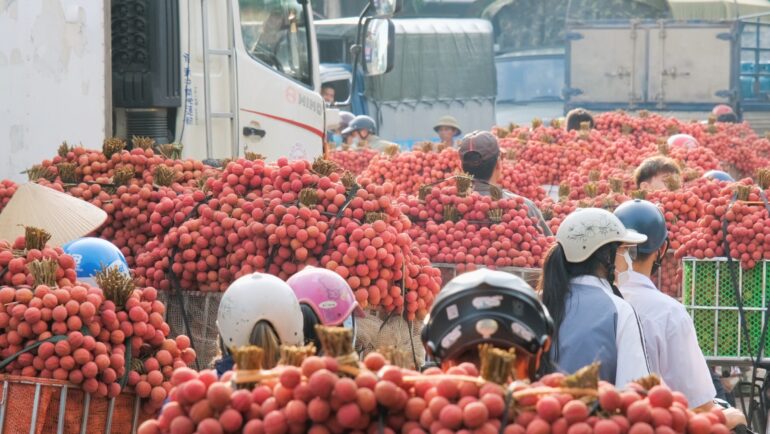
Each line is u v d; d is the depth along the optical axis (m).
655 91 44.31
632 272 10.76
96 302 9.37
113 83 18.58
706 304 14.16
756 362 13.96
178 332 13.01
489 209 15.62
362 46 22.64
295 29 21.62
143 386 9.49
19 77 16.16
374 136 32.94
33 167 14.88
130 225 14.06
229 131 19.44
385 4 22.23
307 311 8.98
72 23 16.77
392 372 5.67
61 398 9.12
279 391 5.78
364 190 12.80
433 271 13.00
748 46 48.94
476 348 6.62
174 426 5.82
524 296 6.63
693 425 5.75
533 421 5.58
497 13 56.53
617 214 11.54
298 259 12.44
